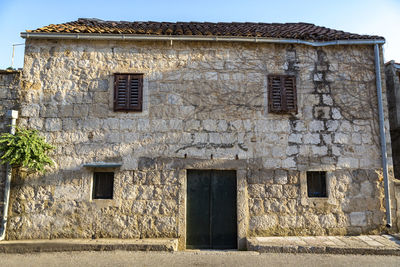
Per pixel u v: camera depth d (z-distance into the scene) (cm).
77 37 636
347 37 673
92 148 621
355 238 599
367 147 654
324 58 679
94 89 639
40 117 625
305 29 818
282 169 635
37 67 639
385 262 497
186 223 620
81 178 613
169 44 664
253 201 622
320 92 666
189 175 636
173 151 629
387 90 775
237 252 552
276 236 613
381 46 689
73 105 632
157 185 619
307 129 651
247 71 663
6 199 588
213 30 730
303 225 621
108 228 602
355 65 682
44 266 484
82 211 604
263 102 654
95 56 651
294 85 663
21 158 561
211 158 630
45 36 630
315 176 652
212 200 630
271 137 643
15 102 627
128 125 633
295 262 498
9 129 615
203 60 662
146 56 658
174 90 648
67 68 643
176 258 520
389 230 628
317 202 629
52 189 607
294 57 675
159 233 604
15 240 585
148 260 509
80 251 554
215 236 620
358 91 672
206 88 652
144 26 774
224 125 642
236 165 631
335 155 645
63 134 622
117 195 612
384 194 641
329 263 494
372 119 664
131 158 624
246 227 612
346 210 630
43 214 600
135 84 648
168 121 638
